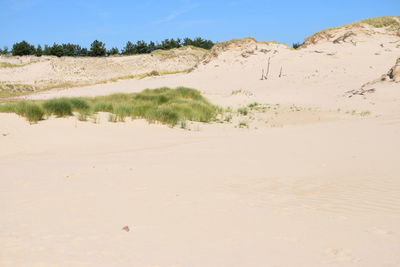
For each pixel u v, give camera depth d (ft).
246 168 27.04
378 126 48.55
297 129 52.26
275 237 14.53
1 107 53.72
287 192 21.12
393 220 16.57
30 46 329.11
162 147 38.60
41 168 27.61
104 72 272.51
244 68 174.81
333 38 188.55
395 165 26.78
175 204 18.60
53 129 46.06
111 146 40.06
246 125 67.77
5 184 22.63
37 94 174.29
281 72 156.76
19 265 11.72
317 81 134.62
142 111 63.41
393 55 154.10
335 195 20.53
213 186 22.16
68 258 12.30
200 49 336.29
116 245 13.46
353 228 15.60
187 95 97.96
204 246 13.53
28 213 16.99
